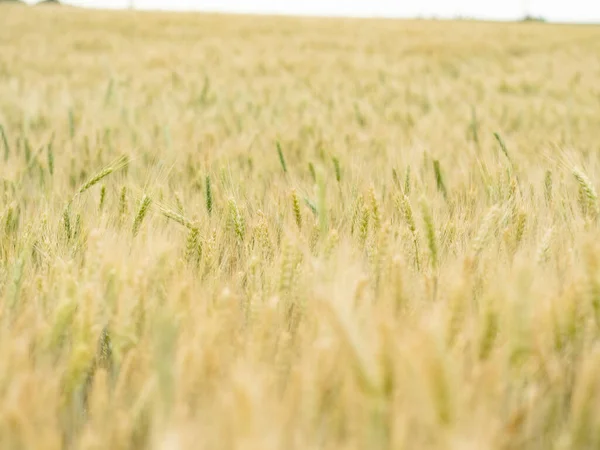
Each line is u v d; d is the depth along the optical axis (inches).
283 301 60.8
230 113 246.7
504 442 40.1
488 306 47.4
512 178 97.7
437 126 213.9
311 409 39.6
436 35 1056.8
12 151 151.3
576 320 51.9
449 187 118.6
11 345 44.8
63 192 115.5
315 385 40.6
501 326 48.9
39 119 221.5
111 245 68.5
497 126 218.5
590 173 106.4
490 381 40.1
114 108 253.4
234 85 370.0
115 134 192.1
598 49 813.2
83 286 57.1
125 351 53.6
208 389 43.5
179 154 146.9
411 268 70.4
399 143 177.2
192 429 38.0
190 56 622.8
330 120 238.7
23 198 113.3
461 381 42.3
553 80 450.9
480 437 36.2
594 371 40.6
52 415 40.9
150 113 242.5
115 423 41.3
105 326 58.7
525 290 43.8
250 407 34.8
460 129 207.0
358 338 40.3
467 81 443.5
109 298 56.6
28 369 43.8
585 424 39.6
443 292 60.6
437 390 36.5
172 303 53.9
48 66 498.3
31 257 77.0
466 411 38.0
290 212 92.3
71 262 65.2
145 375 47.4
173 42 824.3
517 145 170.9
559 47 844.6
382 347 40.4
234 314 54.9
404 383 39.2
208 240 76.5
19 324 51.9
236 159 149.7
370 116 251.4
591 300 51.1
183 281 61.3
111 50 699.4
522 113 256.7
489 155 128.6
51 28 1007.0
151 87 352.2
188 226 81.7
